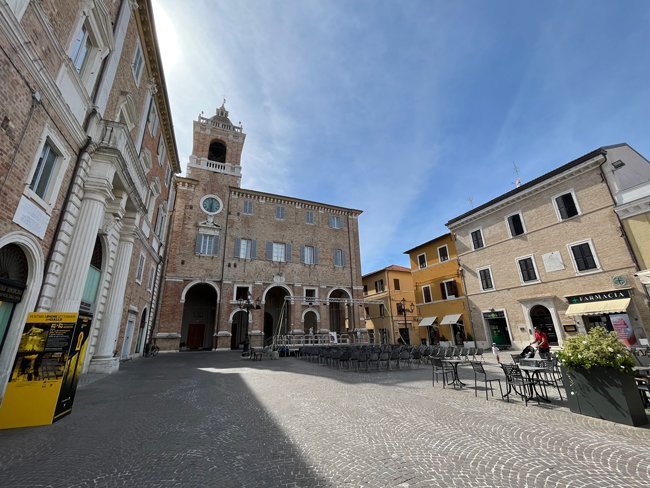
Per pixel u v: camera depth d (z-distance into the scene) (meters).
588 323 18.12
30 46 6.51
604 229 17.83
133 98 14.47
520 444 4.67
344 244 36.84
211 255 29.91
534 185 21.31
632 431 5.12
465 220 26.17
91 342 12.15
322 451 4.49
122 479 3.68
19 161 6.67
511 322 22.12
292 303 31.50
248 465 4.04
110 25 10.59
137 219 14.96
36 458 4.29
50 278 8.24
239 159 35.47
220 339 27.73
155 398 8.09
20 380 5.96
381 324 36.62
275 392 8.82
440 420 5.94
